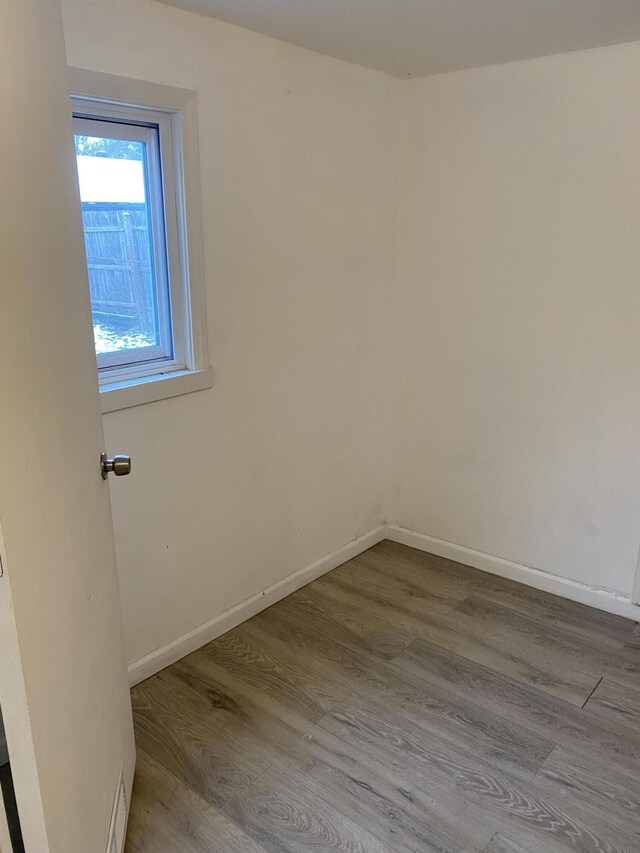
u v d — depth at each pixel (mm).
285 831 1657
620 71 2188
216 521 2365
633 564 2535
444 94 2586
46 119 1107
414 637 2451
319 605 2662
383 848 1611
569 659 2324
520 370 2645
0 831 867
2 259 856
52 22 1188
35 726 924
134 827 1664
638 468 2445
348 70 2426
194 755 1893
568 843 1624
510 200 2516
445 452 2949
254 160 2182
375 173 2664
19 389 904
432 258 2779
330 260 2562
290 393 2537
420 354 2920
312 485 2748
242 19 1956
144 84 1820
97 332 1983
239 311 2262
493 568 2906
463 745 1931
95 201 1887
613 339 2396
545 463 2666
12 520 855
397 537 3176
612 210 2301
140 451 2059
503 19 1932
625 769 1846
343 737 1961
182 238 2051
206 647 2387
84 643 1247
